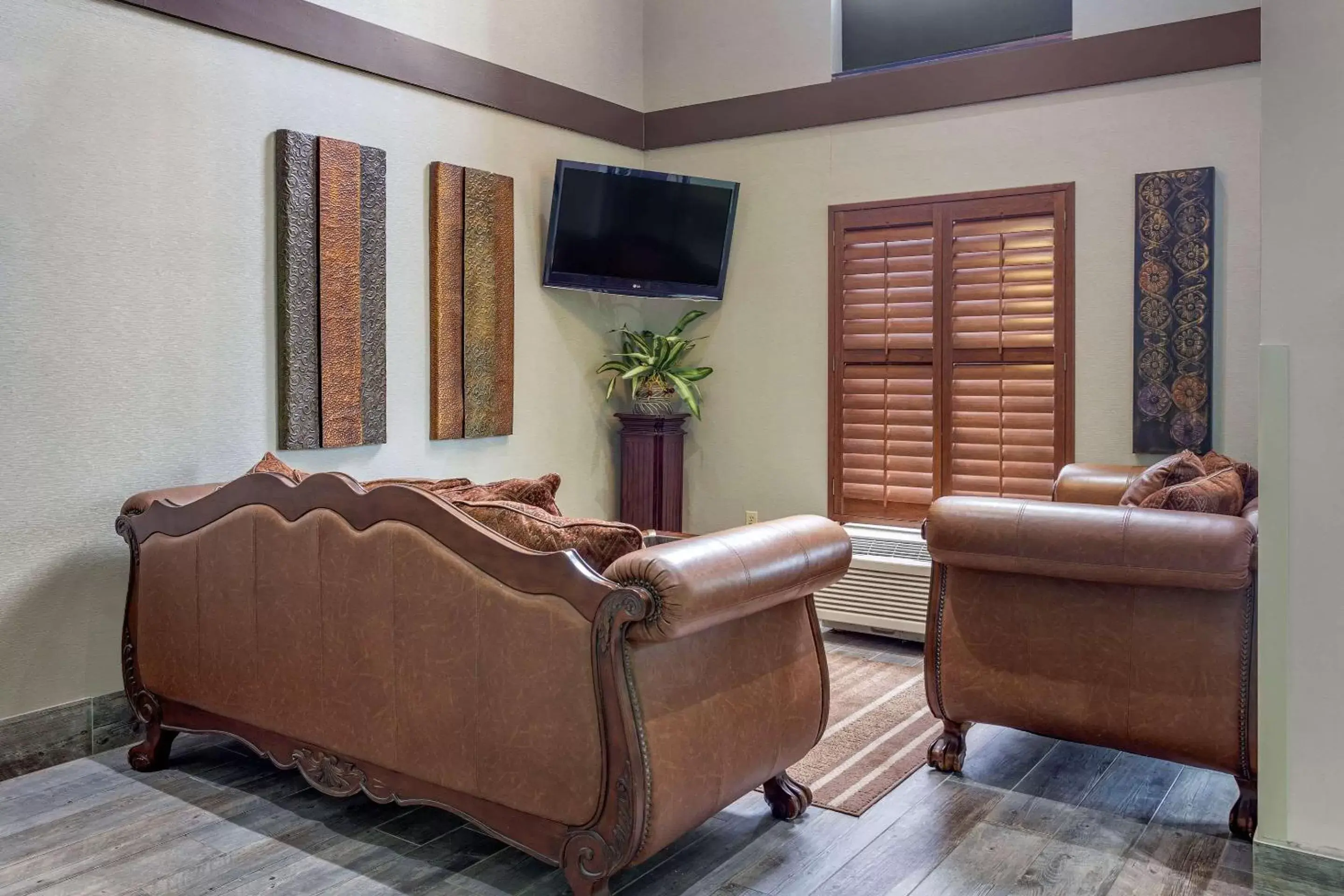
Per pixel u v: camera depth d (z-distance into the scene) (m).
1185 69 3.97
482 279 4.36
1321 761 2.08
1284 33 2.06
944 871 2.24
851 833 2.44
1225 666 2.39
